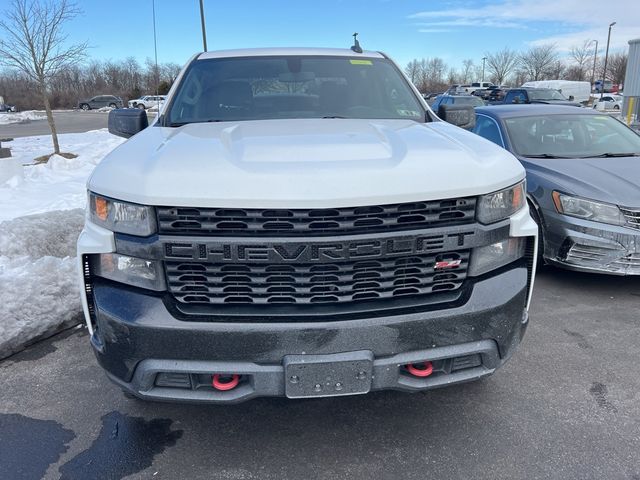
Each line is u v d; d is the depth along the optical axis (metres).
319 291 2.24
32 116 45.84
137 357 2.26
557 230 4.74
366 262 2.24
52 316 3.98
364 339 2.22
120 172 2.33
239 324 2.19
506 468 2.53
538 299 4.59
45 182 10.20
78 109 54.44
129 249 2.23
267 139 2.67
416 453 2.65
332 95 3.73
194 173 2.21
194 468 2.56
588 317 4.23
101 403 3.11
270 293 2.23
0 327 3.66
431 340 2.29
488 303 2.35
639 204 4.42
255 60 3.98
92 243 2.30
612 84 64.94
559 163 5.24
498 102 24.52
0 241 4.91
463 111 3.77
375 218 2.20
